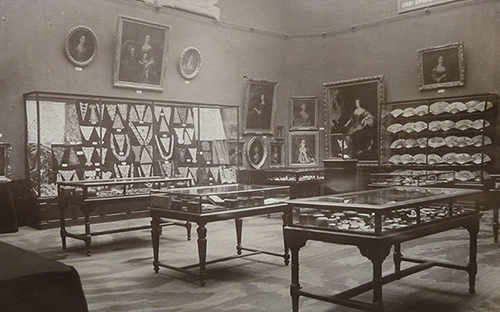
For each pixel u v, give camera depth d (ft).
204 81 43.47
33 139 32.81
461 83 39.04
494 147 36.94
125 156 36.94
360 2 45.34
